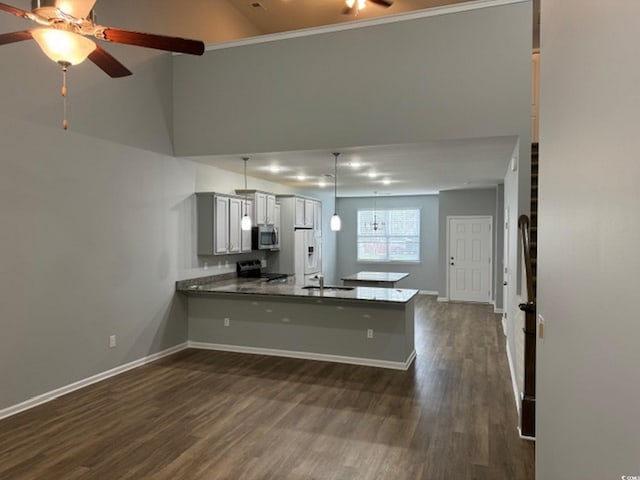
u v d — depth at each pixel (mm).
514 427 3439
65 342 4156
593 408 1183
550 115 1880
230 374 4762
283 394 4160
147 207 5168
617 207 1020
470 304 9328
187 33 5863
